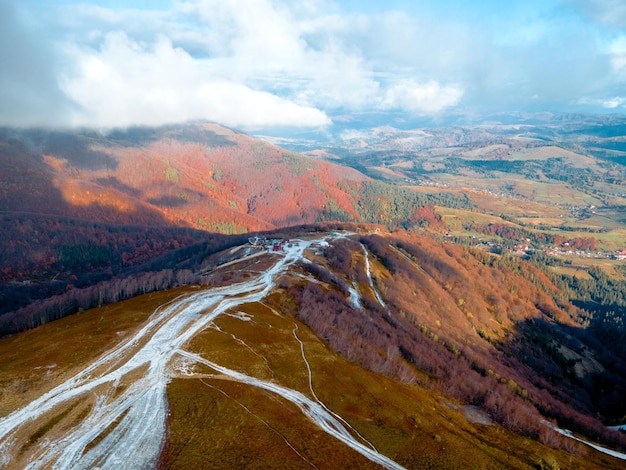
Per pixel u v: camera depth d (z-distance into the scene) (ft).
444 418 282.15
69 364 245.86
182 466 164.96
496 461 228.84
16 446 171.42
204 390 224.33
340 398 253.65
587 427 380.99
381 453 206.28
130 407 202.90
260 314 373.40
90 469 160.35
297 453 187.01
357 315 464.24
